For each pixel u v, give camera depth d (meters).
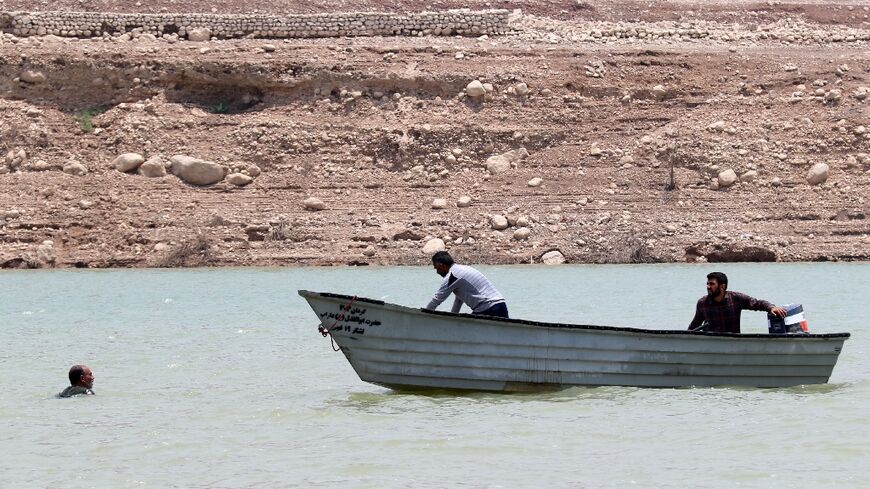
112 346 39.91
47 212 74.00
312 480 22.69
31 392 31.77
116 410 29.30
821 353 30.89
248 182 76.56
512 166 78.44
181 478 22.97
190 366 35.69
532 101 82.00
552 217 73.81
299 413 28.50
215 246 71.75
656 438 25.67
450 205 75.06
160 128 79.19
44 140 78.38
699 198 75.62
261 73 81.81
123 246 72.19
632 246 71.44
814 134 79.50
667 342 29.97
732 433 26.05
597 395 29.91
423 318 29.08
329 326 29.12
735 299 31.52
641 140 79.62
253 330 43.56
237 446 25.44
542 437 25.86
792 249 72.12
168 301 52.97
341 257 70.94
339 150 78.69
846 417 27.47
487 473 23.08
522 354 29.52
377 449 24.95
